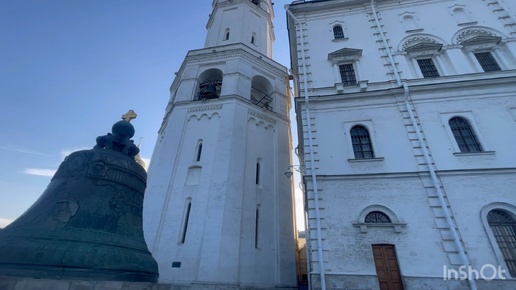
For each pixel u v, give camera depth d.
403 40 19.47
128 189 7.74
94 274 5.47
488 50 17.47
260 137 22.59
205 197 17.91
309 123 16.42
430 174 13.40
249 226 18.05
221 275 15.11
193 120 22.05
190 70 25.17
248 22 29.62
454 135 14.68
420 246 11.91
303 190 21.11
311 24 22.34
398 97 16.30
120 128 8.47
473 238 11.65
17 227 5.79
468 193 12.70
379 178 13.95
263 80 26.36
